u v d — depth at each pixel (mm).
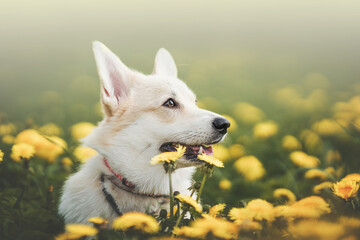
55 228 3396
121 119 3568
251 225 2484
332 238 2277
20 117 8039
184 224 2826
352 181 2918
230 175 5004
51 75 13773
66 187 3686
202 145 3637
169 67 4590
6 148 4633
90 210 3375
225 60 16328
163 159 2871
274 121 7750
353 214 2834
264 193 4281
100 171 3496
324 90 10656
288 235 2539
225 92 11344
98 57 3527
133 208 3424
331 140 5859
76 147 5305
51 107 9211
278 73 14125
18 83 12484
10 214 3309
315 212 2549
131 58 15328
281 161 5266
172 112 3621
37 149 4730
